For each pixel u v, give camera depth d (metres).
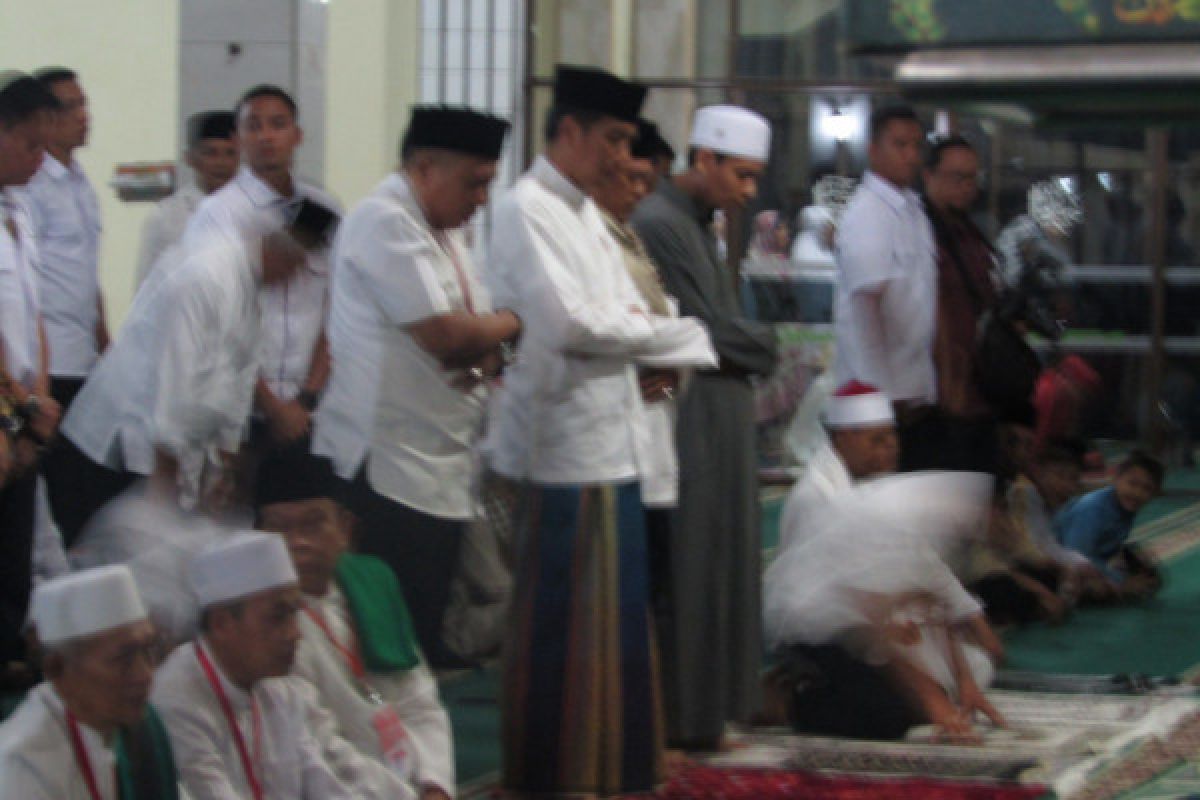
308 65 9.15
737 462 5.37
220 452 4.87
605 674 4.80
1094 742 5.68
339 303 4.82
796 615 5.71
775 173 11.43
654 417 5.03
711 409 5.33
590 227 4.90
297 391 5.89
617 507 4.82
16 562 5.96
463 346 4.67
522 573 4.84
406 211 4.73
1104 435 13.21
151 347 4.87
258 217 5.69
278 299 5.84
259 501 4.78
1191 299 12.96
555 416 4.79
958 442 6.91
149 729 3.53
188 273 4.86
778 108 11.39
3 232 5.79
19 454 5.45
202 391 4.82
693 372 5.32
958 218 7.12
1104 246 12.92
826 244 11.36
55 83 7.00
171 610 4.14
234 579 3.79
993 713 5.86
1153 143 12.77
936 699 5.69
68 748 3.38
